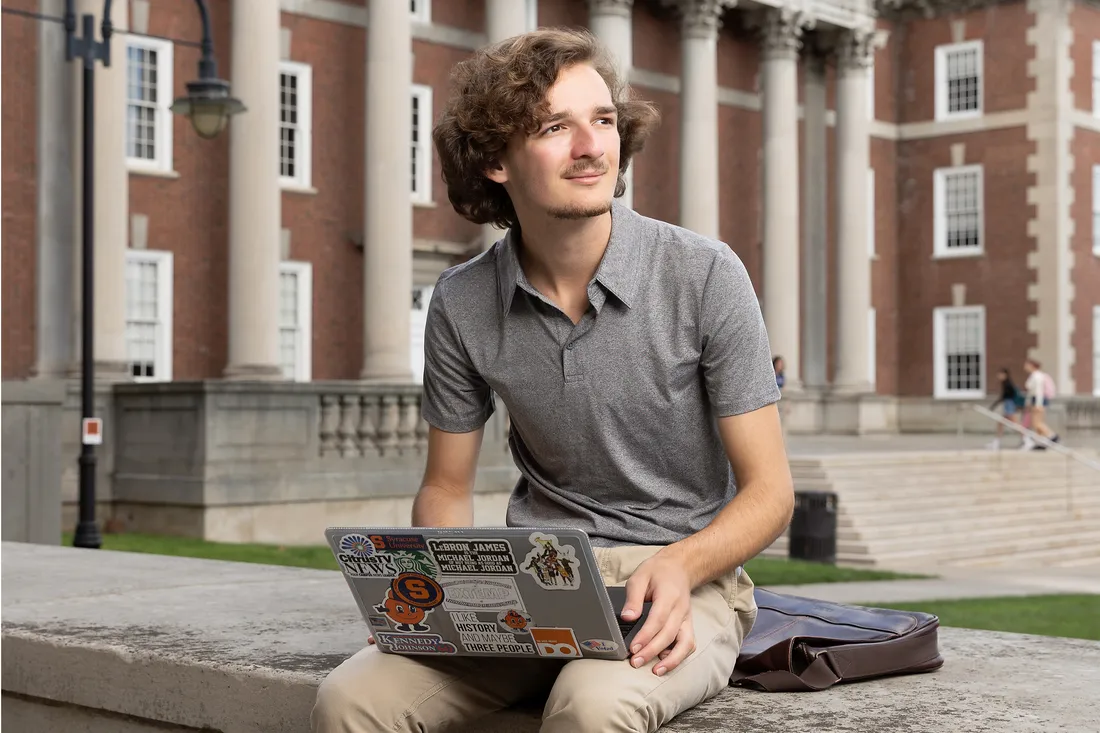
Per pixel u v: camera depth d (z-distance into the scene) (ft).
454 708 10.16
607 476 10.53
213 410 61.77
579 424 10.34
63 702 14.25
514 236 10.57
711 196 114.32
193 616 15.70
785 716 10.05
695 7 114.01
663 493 10.52
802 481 76.28
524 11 100.99
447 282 11.02
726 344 10.02
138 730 13.53
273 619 15.42
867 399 129.80
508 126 9.75
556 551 8.89
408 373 91.97
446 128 10.31
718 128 124.98
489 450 73.20
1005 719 9.98
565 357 10.21
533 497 11.10
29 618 15.67
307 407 65.77
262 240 84.33
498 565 9.18
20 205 76.95
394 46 91.56
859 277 130.93
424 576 9.51
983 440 120.26
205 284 88.43
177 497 62.13
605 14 107.45
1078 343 136.67
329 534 9.66
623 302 10.04
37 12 76.64
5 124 76.43
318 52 95.76
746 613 10.71
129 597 17.53
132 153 86.02
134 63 85.61
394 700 9.82
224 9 88.38
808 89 133.08
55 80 75.97
